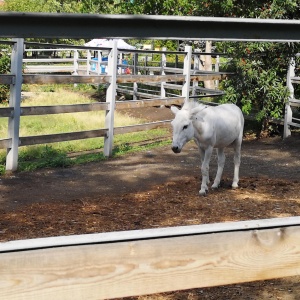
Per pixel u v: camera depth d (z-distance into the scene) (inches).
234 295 195.0
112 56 448.5
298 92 593.3
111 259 75.5
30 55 1370.6
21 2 1315.2
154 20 86.4
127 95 856.9
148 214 287.4
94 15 81.5
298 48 542.9
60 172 394.9
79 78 431.5
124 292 76.7
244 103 557.9
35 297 72.8
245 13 563.2
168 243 77.9
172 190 344.2
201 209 299.4
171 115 687.7
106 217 280.4
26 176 379.2
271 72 553.6
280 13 530.3
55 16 80.1
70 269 73.8
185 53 542.0
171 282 78.7
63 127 570.3
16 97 384.5
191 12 681.0
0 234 247.6
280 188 354.6
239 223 81.5
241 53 556.7
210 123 320.8
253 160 451.5
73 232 253.6
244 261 81.6
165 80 524.7
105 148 454.0
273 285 204.4
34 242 71.8
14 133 386.6
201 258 79.6
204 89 659.4
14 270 71.6
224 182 368.8
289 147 515.5
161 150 491.2
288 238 83.0
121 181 369.7
